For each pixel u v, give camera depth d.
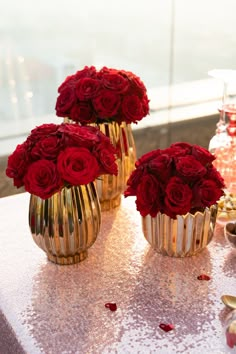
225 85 1.32
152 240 1.02
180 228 0.98
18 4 2.38
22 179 0.94
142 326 0.85
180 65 2.79
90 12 2.50
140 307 0.89
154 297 0.92
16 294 0.93
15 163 0.94
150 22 2.64
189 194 0.92
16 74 2.47
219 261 1.03
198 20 2.72
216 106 2.79
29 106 2.52
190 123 2.82
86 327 0.85
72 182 0.89
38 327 0.85
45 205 0.95
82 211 0.95
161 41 2.70
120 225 1.16
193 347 0.80
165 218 0.98
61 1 2.45
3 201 1.29
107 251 1.06
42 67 2.50
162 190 0.94
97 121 1.14
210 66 2.83
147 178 0.95
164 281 0.96
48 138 0.92
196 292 0.93
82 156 0.90
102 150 0.94
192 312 0.88
